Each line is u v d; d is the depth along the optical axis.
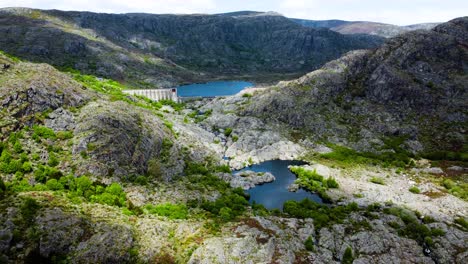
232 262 99.94
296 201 149.38
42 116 146.38
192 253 101.50
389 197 157.00
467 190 162.88
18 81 151.12
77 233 96.50
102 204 117.81
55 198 110.94
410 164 197.00
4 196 104.94
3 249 86.88
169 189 147.38
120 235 99.94
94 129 150.88
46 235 92.25
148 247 100.19
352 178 180.38
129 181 144.50
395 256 113.44
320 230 124.62
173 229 112.50
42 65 179.12
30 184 118.38
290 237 116.81
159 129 187.88
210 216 127.50
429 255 117.25
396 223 131.12
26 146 131.00
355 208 144.00
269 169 197.00
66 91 167.12
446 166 191.25
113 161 145.38
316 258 108.44
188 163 176.88
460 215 141.38
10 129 132.12
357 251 115.94
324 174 183.62
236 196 147.75
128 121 170.38
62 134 143.38
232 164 197.62
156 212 123.38
